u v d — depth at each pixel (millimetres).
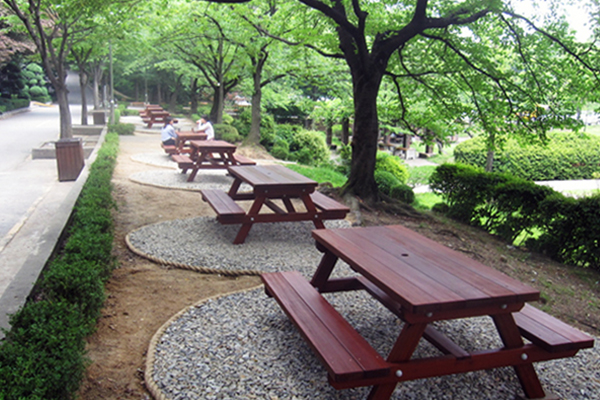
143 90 60156
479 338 4098
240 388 3094
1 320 3572
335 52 10625
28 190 10695
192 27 18828
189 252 5973
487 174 9312
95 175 9344
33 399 2299
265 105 30594
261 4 16688
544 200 7941
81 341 3057
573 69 9484
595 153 24438
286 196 6984
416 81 11344
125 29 17312
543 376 3578
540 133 10086
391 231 4367
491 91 10320
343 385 2697
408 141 31234
